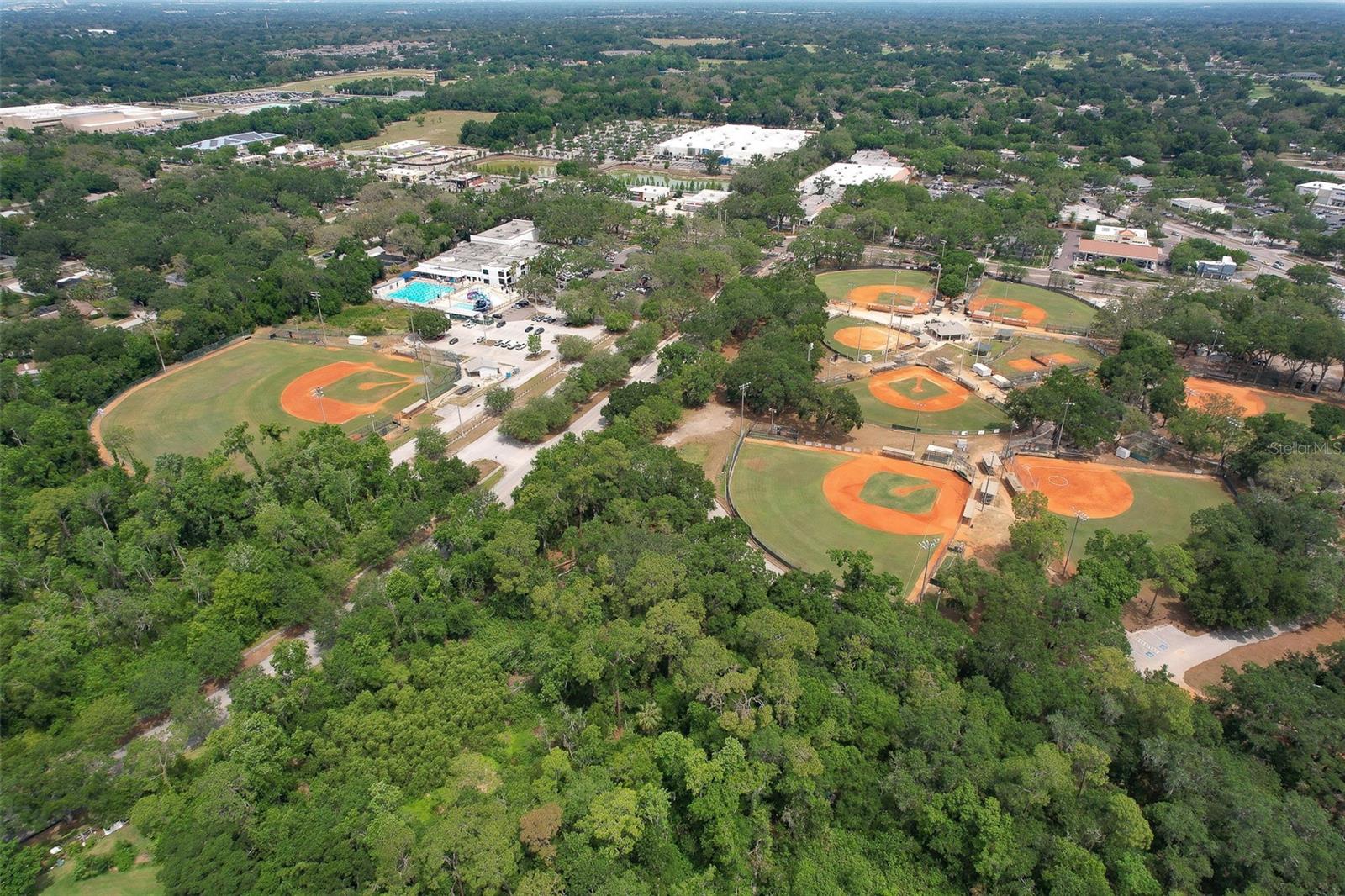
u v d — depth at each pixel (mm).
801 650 113500
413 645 122062
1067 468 183000
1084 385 195125
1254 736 104125
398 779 102375
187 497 152375
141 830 93688
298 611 131125
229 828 91375
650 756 102562
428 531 161375
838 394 190875
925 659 114188
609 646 113250
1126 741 104375
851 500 171625
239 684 112312
